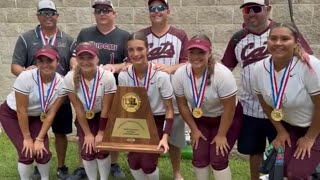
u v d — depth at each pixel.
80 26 5.89
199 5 5.41
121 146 3.71
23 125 3.93
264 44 3.62
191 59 3.44
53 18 4.34
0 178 4.79
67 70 4.47
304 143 3.30
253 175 4.11
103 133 3.83
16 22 6.11
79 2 5.82
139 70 3.71
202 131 3.72
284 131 3.43
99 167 4.05
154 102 3.78
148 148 3.67
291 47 3.09
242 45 3.74
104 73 3.83
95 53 3.73
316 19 4.99
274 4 5.09
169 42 4.12
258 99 3.58
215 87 3.47
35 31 4.42
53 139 6.04
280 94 3.22
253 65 3.69
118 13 5.70
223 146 3.59
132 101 3.71
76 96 3.85
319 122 3.20
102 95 3.85
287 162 3.38
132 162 3.86
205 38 3.46
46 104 3.92
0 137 6.19
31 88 3.88
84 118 3.89
